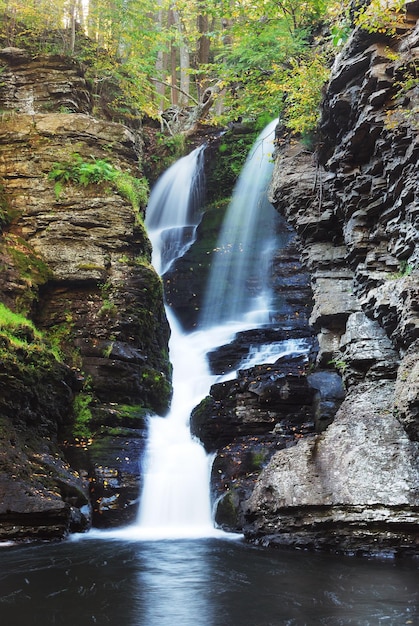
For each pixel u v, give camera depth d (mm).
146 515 12289
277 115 22422
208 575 7957
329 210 13484
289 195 14156
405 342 10211
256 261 20453
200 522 12219
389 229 11430
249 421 13383
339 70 12086
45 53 18516
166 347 16906
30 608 6492
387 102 11266
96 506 12102
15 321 13547
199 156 23812
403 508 9086
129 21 20953
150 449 13594
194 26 29375
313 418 13086
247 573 8039
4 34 19000
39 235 15891
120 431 13820
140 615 6273
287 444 12469
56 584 7516
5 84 18031
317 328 13281
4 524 10422
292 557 9023
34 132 16859
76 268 15617
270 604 6656
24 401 12555
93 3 20406
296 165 14406
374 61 11305
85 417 13789
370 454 9836
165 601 6789
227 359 16703
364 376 11445
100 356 14797
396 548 8992
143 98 21562
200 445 13789
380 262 11711
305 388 13367
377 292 10852
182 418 15188
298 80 13883
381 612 6301
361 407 10766
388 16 10766
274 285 19703
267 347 16625
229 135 23594
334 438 10383
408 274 10836
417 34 10805
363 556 9031
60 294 15539
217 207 22531
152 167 24375
